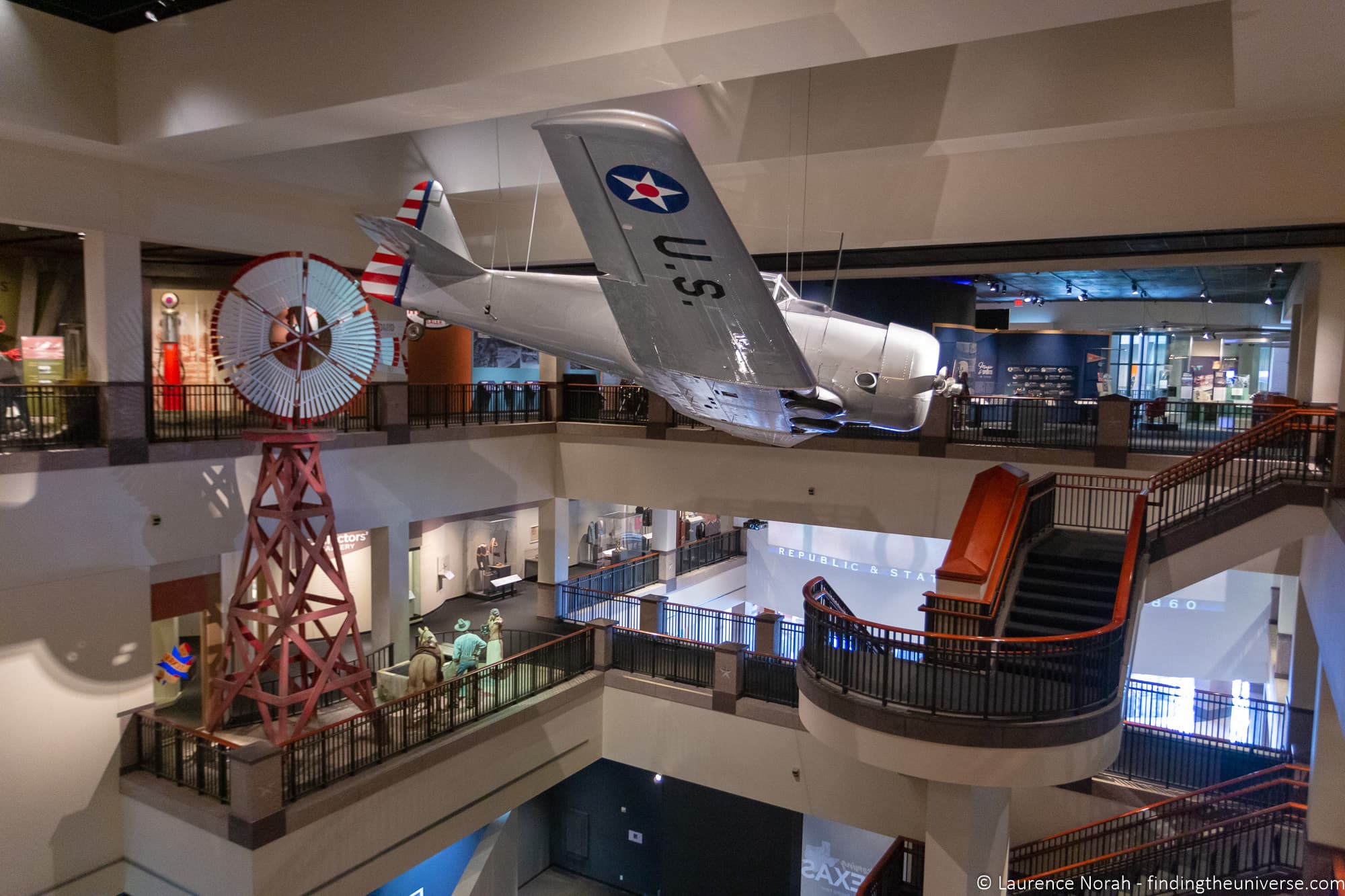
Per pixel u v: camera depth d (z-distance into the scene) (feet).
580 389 56.24
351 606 35.73
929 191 35.40
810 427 26.94
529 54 22.00
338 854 31.14
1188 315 87.10
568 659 43.29
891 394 25.08
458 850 39.91
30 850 30.89
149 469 34.45
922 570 56.03
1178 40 26.21
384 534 45.83
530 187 40.75
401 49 24.26
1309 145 28.32
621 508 76.95
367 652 50.11
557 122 14.32
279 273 32.42
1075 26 27.55
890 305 59.57
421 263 29.19
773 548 66.13
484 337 68.59
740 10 19.11
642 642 43.96
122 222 34.73
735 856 44.62
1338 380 40.42
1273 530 32.81
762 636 44.80
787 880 43.19
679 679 42.80
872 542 58.75
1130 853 31.81
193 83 28.89
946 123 29.76
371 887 32.45
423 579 59.67
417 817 34.19
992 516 31.48
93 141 30.60
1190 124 27.89
